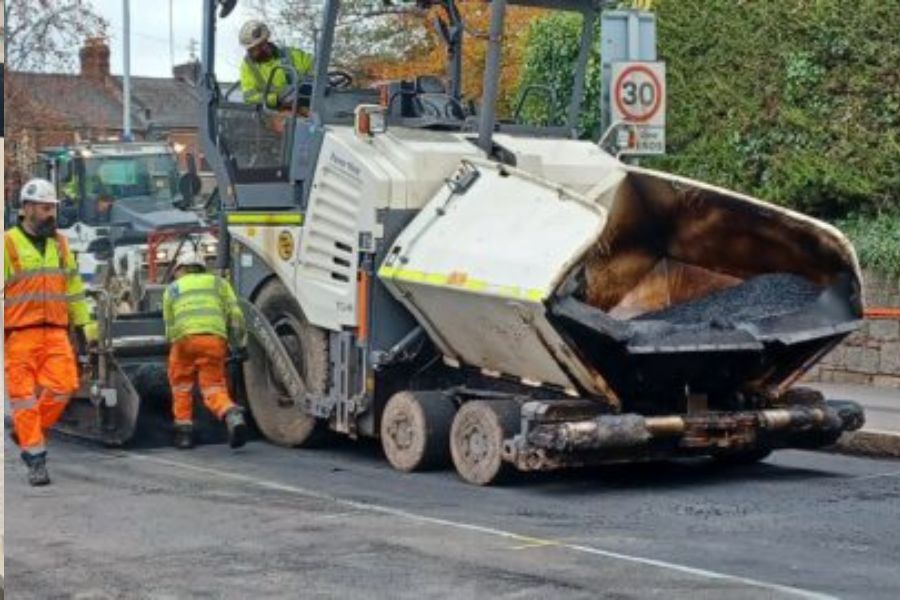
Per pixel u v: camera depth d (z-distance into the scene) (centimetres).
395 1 2630
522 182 2161
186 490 2102
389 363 2288
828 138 3256
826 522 1827
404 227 2281
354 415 2361
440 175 2303
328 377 2441
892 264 3050
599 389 2033
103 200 4997
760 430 2130
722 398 2206
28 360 2138
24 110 8294
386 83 2498
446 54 2811
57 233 2184
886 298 3070
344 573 1541
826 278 2205
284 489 2108
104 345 2523
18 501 2008
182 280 2545
